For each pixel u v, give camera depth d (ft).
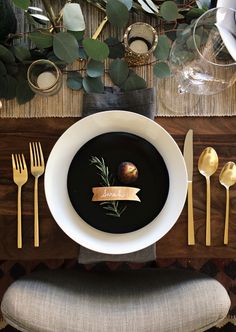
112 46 2.69
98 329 2.33
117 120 2.49
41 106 2.68
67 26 2.48
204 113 2.70
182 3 2.80
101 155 2.57
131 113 2.42
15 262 4.20
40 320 2.33
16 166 2.59
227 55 2.49
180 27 2.72
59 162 2.49
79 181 2.54
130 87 2.65
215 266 4.26
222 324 4.25
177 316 2.38
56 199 2.46
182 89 2.70
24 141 2.64
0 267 4.20
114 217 2.52
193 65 2.46
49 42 2.52
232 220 2.60
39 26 2.72
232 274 4.28
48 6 2.54
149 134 2.53
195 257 2.57
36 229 2.54
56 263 4.17
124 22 2.57
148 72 2.75
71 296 2.52
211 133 2.68
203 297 2.44
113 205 2.47
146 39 2.69
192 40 2.38
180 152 2.43
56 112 2.68
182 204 2.38
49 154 2.62
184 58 2.46
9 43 2.65
